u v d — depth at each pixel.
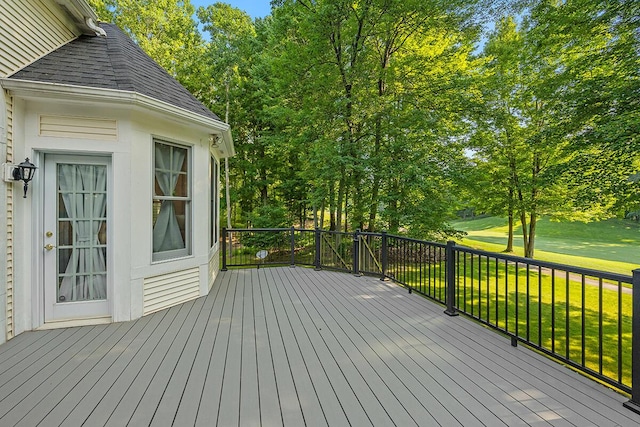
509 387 2.30
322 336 3.26
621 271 9.77
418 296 4.79
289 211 13.81
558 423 1.89
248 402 2.11
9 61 3.21
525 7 6.65
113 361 2.71
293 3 8.71
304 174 10.27
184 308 4.22
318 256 6.98
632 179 5.64
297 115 8.96
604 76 5.89
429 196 8.88
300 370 2.55
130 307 3.76
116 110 3.69
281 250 10.16
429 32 8.66
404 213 8.73
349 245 8.38
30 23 3.51
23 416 1.96
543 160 10.20
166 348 2.97
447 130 9.06
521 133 9.83
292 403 2.10
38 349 2.96
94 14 4.34
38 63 3.55
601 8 5.48
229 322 3.68
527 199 10.96
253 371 2.53
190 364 2.65
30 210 3.43
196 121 4.28
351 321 3.71
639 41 5.43
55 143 3.47
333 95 8.70
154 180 4.15
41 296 3.52
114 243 3.70
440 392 2.23
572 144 6.18
